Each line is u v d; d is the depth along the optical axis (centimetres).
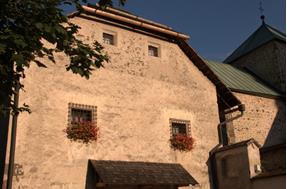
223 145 1598
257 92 1970
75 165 1091
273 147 1630
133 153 1220
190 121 1411
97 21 1316
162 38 1470
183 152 1344
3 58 659
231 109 1599
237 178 1336
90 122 1148
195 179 1337
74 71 671
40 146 1042
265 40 2456
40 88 1095
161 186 1221
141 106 1298
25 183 989
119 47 1330
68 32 695
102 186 1101
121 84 1277
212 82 1552
